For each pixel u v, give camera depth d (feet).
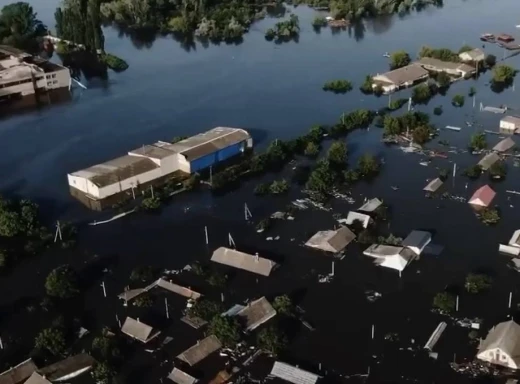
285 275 255.29
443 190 317.22
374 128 397.60
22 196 327.06
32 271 264.72
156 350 217.36
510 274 250.98
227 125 410.72
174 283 250.16
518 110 413.59
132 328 223.92
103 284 253.44
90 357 211.61
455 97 432.25
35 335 227.81
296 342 219.41
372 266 258.98
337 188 323.78
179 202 315.78
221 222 296.71
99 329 228.84
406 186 323.16
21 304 244.42
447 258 262.67
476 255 263.90
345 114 404.16
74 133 407.64
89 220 301.84
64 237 286.87
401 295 241.96
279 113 428.56
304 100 451.12
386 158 354.95
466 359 209.87
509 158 346.95
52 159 370.32
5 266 267.80
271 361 211.00
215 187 326.85
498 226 284.00
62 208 313.73
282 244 276.62
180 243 280.72
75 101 466.29
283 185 321.52
